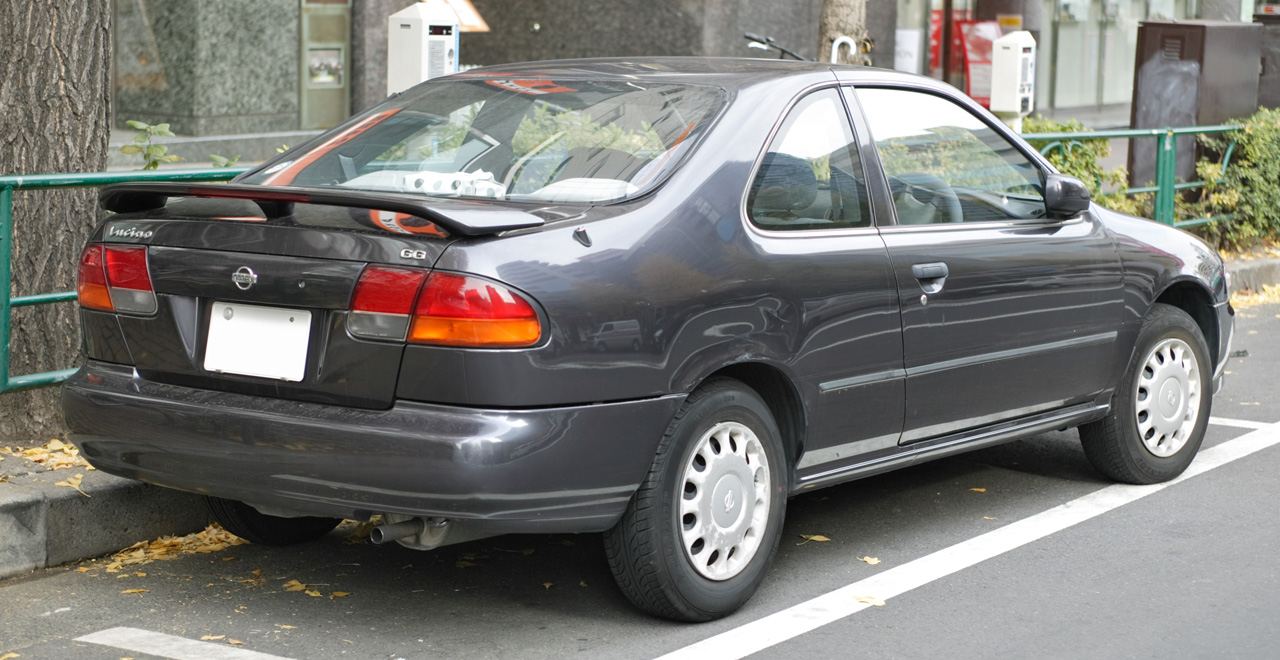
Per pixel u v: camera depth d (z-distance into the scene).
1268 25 13.80
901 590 4.57
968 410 4.92
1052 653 4.03
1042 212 5.33
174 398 3.98
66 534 4.69
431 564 4.82
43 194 5.65
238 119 14.06
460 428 3.58
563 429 3.68
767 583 4.63
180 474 3.99
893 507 5.55
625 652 4.01
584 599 4.47
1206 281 5.94
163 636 4.11
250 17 14.02
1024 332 5.07
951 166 5.03
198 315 3.99
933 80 5.13
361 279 3.68
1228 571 4.76
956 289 4.77
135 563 4.76
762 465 4.27
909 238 4.69
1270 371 8.35
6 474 4.83
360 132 4.77
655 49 16.05
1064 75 23.73
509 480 3.60
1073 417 5.45
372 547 5.00
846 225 4.54
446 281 3.59
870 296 4.48
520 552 4.96
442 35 7.98
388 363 3.66
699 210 4.07
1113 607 4.41
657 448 3.94
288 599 4.45
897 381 4.61
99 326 4.18
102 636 4.10
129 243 4.09
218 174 5.39
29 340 5.64
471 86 4.86
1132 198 11.96
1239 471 6.07
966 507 5.55
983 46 18.98
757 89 4.47
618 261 3.83
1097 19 24.33
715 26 15.80
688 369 3.96
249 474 3.84
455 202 3.90
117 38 13.39
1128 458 5.73
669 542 4.00
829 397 4.41
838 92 4.71
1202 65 11.91
